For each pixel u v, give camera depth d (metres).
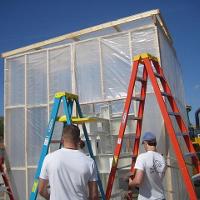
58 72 7.23
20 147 7.39
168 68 6.90
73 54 7.10
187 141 4.28
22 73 7.67
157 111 6.03
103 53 6.80
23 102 7.53
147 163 3.69
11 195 6.36
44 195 2.89
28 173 7.18
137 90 6.25
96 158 6.21
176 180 6.08
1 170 6.37
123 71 6.54
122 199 5.45
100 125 6.50
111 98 6.56
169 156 5.79
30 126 7.35
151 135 3.92
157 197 3.68
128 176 4.45
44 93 7.31
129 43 6.53
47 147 4.01
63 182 2.74
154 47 6.24
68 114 4.12
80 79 6.96
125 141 6.22
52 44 7.39
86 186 2.82
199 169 4.16
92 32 6.91
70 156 2.82
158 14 6.21
